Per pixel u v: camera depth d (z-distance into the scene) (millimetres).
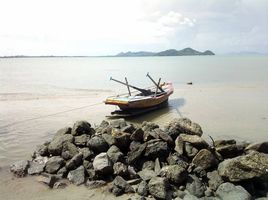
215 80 47719
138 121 18203
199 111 21062
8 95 29469
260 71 70875
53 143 11078
